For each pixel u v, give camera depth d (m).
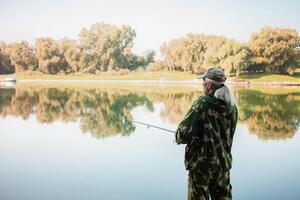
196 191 3.00
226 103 2.91
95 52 46.22
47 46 44.97
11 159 5.86
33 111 11.97
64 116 10.83
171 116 11.10
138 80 42.47
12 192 4.34
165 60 43.97
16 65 45.16
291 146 6.79
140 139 7.37
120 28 45.84
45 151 6.40
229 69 35.41
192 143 2.97
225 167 2.96
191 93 20.48
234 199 4.17
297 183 4.68
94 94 19.69
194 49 41.03
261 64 35.66
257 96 18.28
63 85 31.05
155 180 4.79
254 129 8.62
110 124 9.38
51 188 4.49
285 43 34.88
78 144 6.94
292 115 11.09
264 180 4.81
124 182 4.71
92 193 4.32
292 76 35.19
